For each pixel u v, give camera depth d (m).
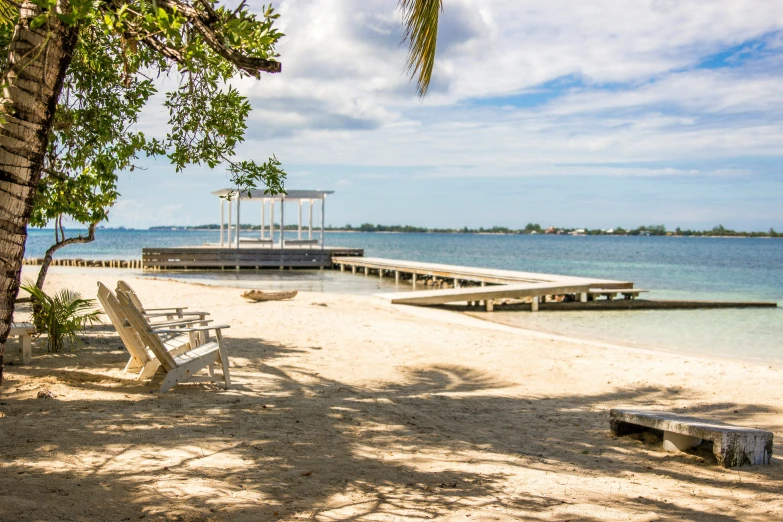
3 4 5.31
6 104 3.98
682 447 5.23
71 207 8.58
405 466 4.55
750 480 4.48
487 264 58.53
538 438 5.64
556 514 3.68
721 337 16.23
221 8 4.22
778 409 6.93
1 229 4.05
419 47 5.32
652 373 8.97
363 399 6.96
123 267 43.94
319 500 3.75
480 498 3.92
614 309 23.23
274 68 4.34
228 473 4.13
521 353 10.52
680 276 44.00
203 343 7.92
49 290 18.67
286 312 14.66
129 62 7.09
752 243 189.50
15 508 3.25
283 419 5.76
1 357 4.24
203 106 7.41
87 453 4.36
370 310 17.00
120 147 7.89
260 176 6.75
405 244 128.12
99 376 7.14
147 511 3.39
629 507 3.86
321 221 45.81
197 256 41.88
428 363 9.62
